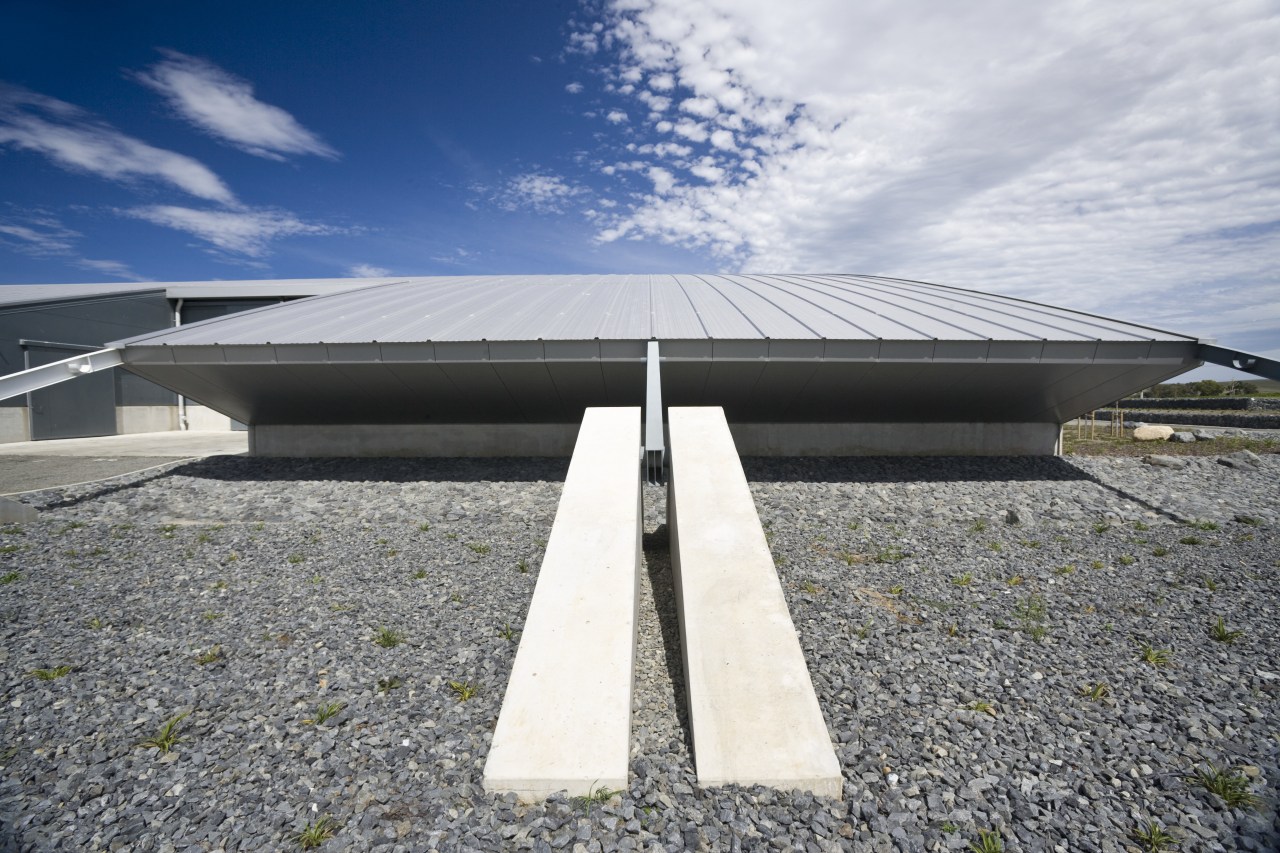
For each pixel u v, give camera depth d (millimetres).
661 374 9945
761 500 9164
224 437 21797
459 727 3975
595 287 14336
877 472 10734
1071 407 11227
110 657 4965
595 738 3500
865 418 11508
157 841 3061
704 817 3176
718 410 6852
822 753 3434
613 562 4664
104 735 3949
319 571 6859
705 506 5184
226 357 9828
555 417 11688
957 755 3607
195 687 4504
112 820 3209
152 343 9930
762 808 3236
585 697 3711
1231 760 3551
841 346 9328
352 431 12312
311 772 3555
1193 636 5043
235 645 5148
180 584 6543
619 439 6301
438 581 6441
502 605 5812
